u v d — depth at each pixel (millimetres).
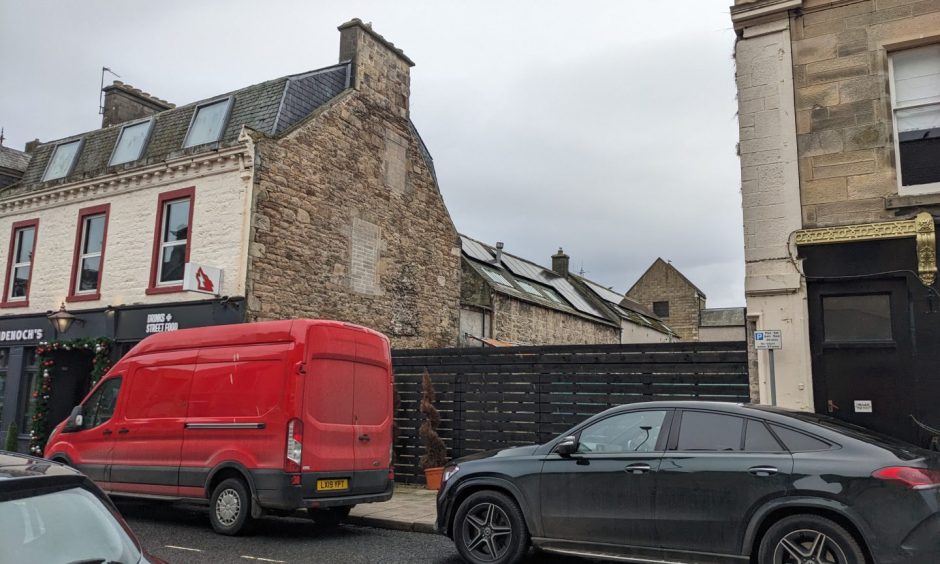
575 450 6168
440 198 18359
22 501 2898
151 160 14039
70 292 15055
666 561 5578
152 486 8594
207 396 8453
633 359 10328
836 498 4906
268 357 8133
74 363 15383
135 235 14234
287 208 13359
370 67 16188
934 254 8227
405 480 12203
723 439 5609
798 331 8820
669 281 48844
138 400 9078
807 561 4969
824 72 9219
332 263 14352
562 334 26172
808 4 9367
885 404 8320
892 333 8422
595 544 5914
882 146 8773
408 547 7500
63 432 9609
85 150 16875
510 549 6250
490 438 11445
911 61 8977
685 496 5531
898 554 4625
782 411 5730
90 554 2963
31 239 16453
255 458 7824
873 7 9055
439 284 17875
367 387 8836
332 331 8422
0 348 16125
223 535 7965
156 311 13406
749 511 5238
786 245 9039
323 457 7898
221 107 14922
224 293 12602
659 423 5969
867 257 8625
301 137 13836
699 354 9844
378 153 16109
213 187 13266
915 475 4746
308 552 7133
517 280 26359
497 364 11594
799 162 9195
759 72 9547
